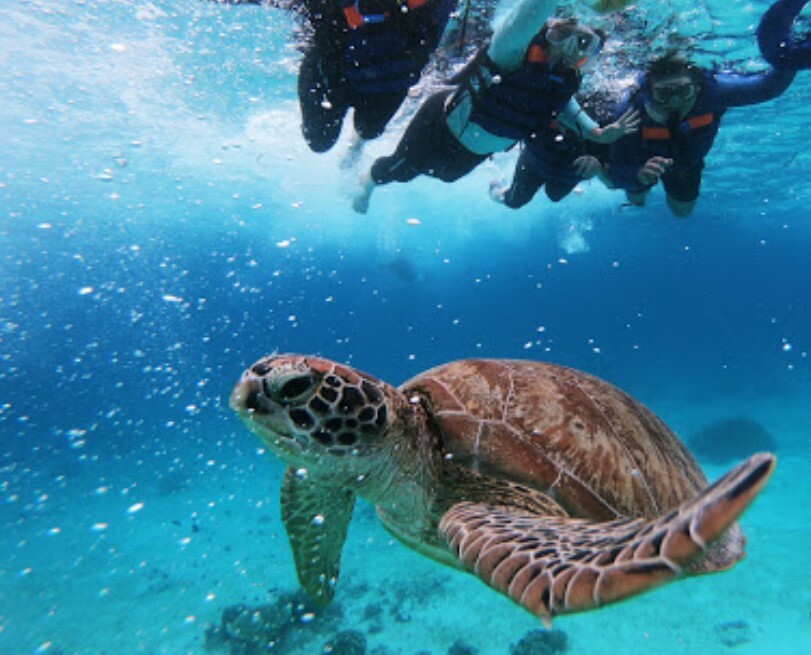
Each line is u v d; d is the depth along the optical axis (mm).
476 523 2033
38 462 22578
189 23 8430
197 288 44438
